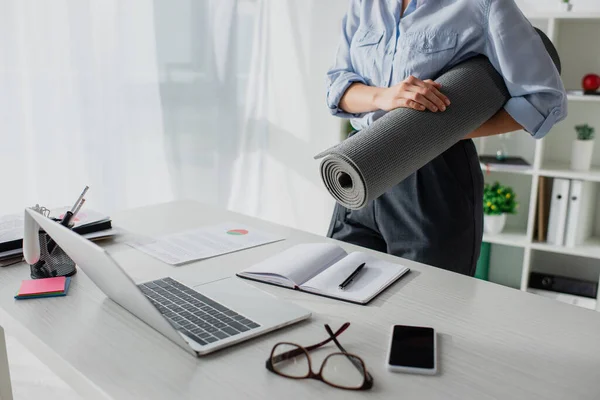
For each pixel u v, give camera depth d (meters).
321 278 1.23
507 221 3.22
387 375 0.89
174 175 3.04
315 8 3.37
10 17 2.27
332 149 1.27
